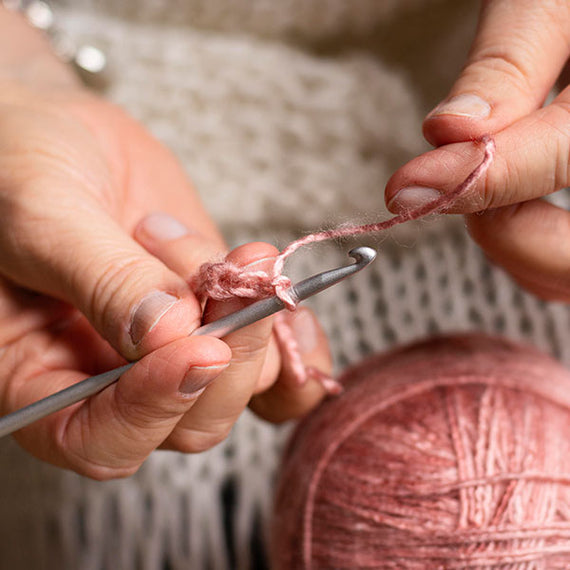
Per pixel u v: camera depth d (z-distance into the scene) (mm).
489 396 378
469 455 365
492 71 327
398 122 566
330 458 380
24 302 369
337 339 518
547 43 330
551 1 332
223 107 562
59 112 417
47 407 322
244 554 464
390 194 322
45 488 478
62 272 339
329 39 650
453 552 354
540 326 522
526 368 388
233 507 478
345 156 547
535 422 373
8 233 350
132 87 564
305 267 522
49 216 347
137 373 314
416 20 639
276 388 378
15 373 363
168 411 320
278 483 408
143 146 435
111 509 475
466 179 311
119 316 322
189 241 372
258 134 553
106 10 627
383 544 362
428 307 528
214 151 547
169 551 473
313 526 377
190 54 577
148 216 387
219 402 337
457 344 404
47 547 474
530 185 320
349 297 528
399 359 406
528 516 355
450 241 537
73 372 357
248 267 305
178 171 439
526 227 340
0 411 365
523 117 324
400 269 532
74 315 375
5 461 494
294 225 531
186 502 473
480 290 531
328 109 562
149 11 625
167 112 557
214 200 529
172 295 320
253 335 320
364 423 381
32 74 482
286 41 646
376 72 605
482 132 319
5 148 373
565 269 347
